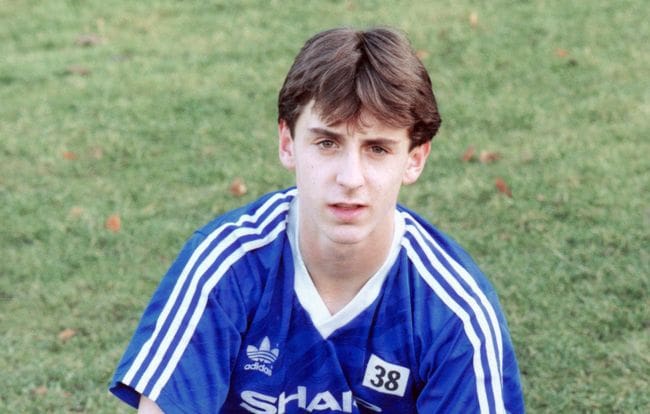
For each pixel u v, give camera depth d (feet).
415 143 8.73
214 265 9.09
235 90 24.86
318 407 9.59
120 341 15.62
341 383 9.43
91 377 14.74
